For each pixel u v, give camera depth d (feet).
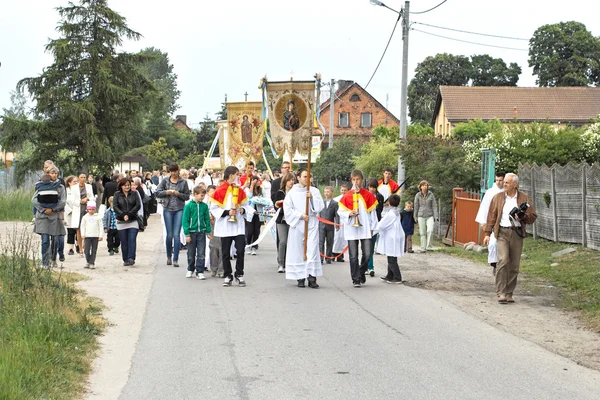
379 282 45.83
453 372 24.73
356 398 21.77
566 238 60.70
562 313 36.27
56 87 118.52
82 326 30.12
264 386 23.00
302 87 54.34
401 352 27.43
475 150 88.63
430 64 263.90
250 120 81.97
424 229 63.98
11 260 36.83
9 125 119.55
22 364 22.79
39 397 20.67
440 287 43.83
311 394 22.16
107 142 123.54
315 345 28.45
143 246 66.74
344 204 43.65
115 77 123.34
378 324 32.60
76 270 48.78
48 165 47.21
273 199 55.72
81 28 120.26
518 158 88.69
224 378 23.91
